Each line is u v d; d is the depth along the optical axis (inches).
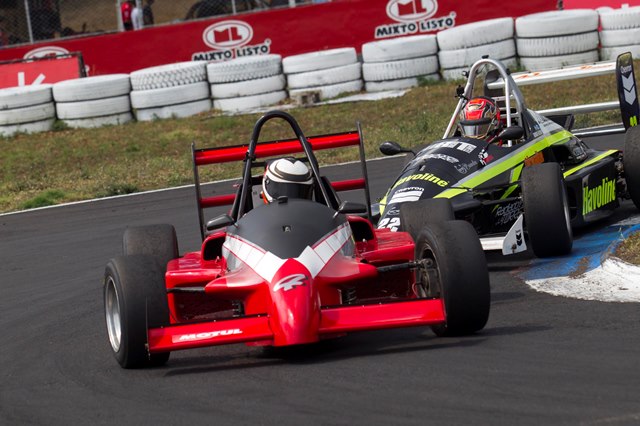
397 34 3474.4
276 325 845.2
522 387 748.6
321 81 3253.0
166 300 897.5
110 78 3289.9
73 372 959.0
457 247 882.1
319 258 917.8
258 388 816.3
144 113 3275.1
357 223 1048.2
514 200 1284.4
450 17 3444.9
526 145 1413.6
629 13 3019.2
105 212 2110.0
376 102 3073.3
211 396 808.9
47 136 3198.8
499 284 1161.4
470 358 837.8
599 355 816.3
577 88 2871.6
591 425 655.1
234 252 967.6
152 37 3545.8
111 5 4079.7
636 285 1055.6
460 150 1370.6
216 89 3299.7
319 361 885.2
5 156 2965.1
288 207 995.3
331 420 716.7
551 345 860.6
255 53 3533.5
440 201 1128.2
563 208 1238.9
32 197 2396.7
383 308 872.9
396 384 785.6
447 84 3157.0
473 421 685.9
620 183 1539.1
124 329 886.4
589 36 3070.9
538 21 3080.7
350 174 2192.4
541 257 1274.6
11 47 3599.9
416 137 2509.8
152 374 905.5
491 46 3149.6
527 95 2859.3
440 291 884.6
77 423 784.3
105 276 931.3
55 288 1457.9
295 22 3511.3
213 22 3533.5
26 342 1139.3
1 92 3284.9
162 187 2362.2
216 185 2288.4
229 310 1057.5
